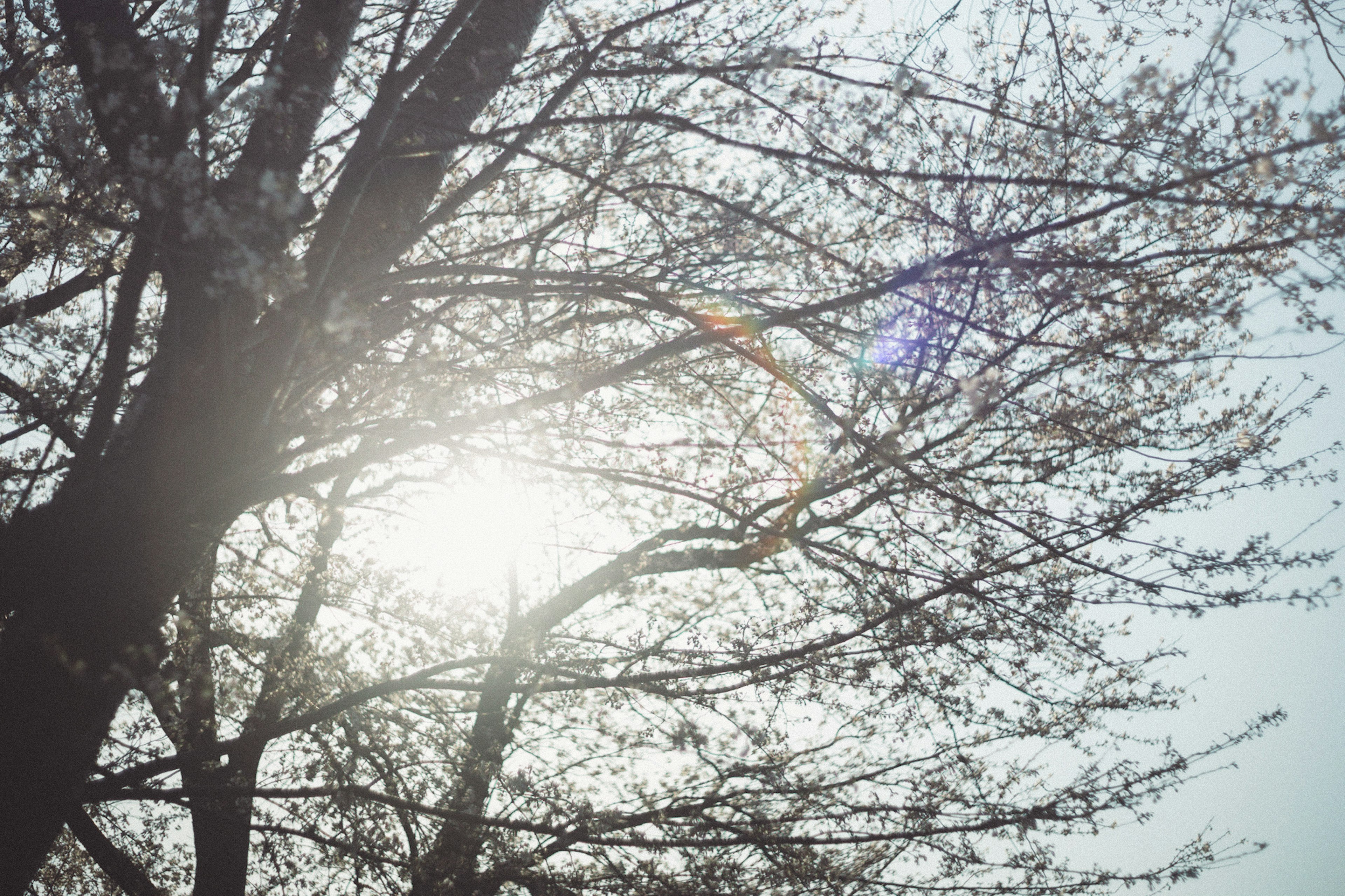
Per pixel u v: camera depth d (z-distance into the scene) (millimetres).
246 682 6680
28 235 6371
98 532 5230
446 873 6840
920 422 5980
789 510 5844
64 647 5156
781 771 7031
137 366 6473
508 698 7531
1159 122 4469
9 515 5695
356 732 6500
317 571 6961
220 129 5516
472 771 6691
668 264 5969
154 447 5301
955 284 5129
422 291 5742
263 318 5613
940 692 6840
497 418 5219
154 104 5008
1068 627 6293
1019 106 5305
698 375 6621
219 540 5863
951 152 5672
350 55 6562
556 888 6758
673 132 5887
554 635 7227
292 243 5574
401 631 6707
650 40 5824
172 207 4801
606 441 5961
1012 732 7121
